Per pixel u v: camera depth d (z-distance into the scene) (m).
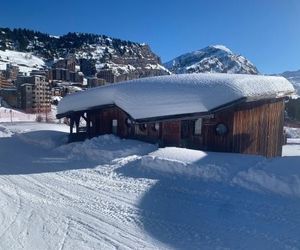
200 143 13.78
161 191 8.62
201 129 13.77
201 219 6.84
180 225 6.59
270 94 13.84
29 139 19.17
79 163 12.44
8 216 7.08
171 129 14.32
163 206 7.61
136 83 15.58
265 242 5.79
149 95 14.34
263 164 9.38
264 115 15.00
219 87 13.01
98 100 16.11
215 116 13.41
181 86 13.97
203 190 8.49
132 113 14.37
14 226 6.56
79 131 19.50
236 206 7.42
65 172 11.16
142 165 10.63
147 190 8.75
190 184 8.98
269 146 15.64
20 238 6.04
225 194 8.12
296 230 6.18
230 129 13.13
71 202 8.01
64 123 37.53
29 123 35.56
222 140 13.30
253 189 8.32
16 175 10.88
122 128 15.99
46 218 6.99
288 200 7.57
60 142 17.61
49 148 16.56
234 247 5.66
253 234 6.10
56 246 5.74
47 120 42.84
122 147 13.14
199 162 9.95
